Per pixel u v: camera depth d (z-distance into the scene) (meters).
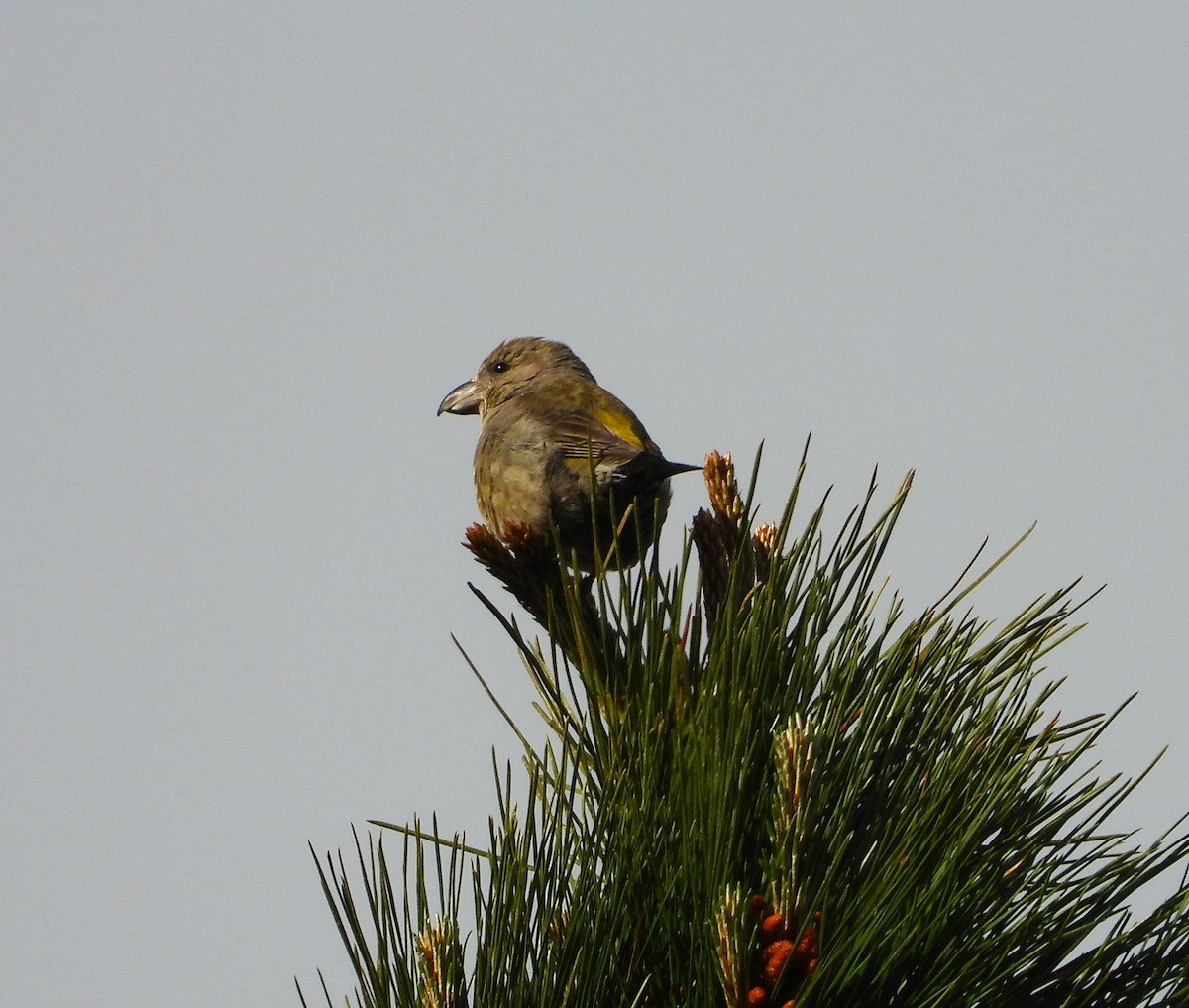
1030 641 4.96
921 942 4.54
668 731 4.96
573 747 5.14
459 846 4.60
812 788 4.57
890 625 5.10
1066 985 4.53
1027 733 4.79
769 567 5.12
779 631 5.00
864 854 4.79
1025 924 4.52
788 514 5.11
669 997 4.68
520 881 4.66
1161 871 4.57
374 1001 4.41
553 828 4.76
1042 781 4.73
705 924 4.56
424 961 4.52
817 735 4.67
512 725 5.30
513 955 4.60
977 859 4.64
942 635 5.02
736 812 4.68
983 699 4.92
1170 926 4.57
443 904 4.55
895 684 4.98
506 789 4.77
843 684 4.98
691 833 4.74
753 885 4.82
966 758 4.69
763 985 4.44
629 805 4.82
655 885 4.75
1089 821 4.67
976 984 4.50
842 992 4.45
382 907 4.49
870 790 4.92
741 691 4.90
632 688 5.17
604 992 4.70
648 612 5.14
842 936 4.47
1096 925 4.54
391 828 4.69
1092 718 4.86
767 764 4.87
